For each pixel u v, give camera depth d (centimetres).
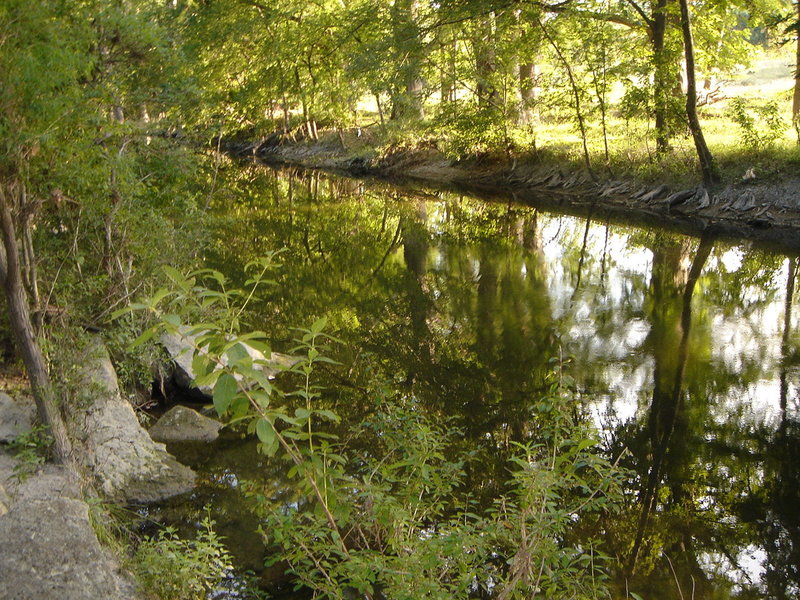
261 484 786
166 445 880
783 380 1068
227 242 2059
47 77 626
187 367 1015
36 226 849
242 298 1504
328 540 547
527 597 505
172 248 1009
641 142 2639
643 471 825
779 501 763
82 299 897
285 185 3209
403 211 2564
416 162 3456
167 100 1021
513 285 1612
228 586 607
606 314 1391
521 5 2466
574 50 2634
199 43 2892
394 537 513
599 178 2641
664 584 625
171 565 570
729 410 977
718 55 3039
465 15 2531
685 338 1248
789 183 2108
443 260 1862
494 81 2844
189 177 1156
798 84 2683
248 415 416
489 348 1220
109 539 604
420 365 1141
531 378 1086
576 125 2694
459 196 2823
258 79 3250
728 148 2369
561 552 500
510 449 853
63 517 544
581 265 1761
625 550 673
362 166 3609
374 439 849
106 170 856
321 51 3384
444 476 613
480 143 3053
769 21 2059
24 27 611
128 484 758
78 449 723
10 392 822
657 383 1067
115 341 851
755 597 610
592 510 733
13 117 645
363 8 2836
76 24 732
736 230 2034
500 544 600
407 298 1526
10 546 514
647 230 2095
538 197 2717
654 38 2369
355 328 1328
